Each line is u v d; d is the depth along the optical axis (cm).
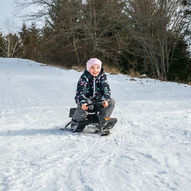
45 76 1274
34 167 196
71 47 1928
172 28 1853
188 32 1995
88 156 225
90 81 336
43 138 308
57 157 223
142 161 200
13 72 1372
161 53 1891
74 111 351
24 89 946
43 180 168
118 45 2005
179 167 185
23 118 465
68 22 1878
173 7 1777
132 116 466
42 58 2152
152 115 473
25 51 2808
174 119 417
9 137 313
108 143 277
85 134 330
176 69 2061
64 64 2022
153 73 2005
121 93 986
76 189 152
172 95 899
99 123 326
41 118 465
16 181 167
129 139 293
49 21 1978
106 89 330
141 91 1045
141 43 1889
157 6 1784
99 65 332
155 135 308
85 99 327
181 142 266
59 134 331
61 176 174
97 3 1884
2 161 213
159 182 160
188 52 2047
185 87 1184
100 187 153
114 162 201
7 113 534
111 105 343
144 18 1759
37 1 1914
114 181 162
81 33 1955
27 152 242
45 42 1969
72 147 262
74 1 1812
